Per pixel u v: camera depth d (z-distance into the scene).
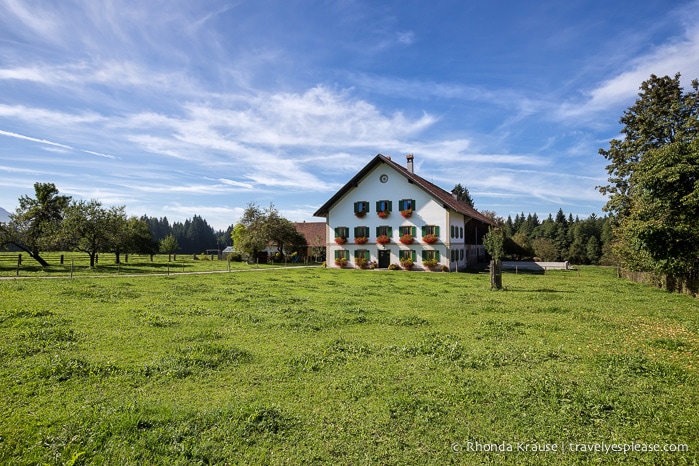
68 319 11.37
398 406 5.82
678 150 18.47
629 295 19.28
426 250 39.69
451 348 8.79
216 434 4.94
